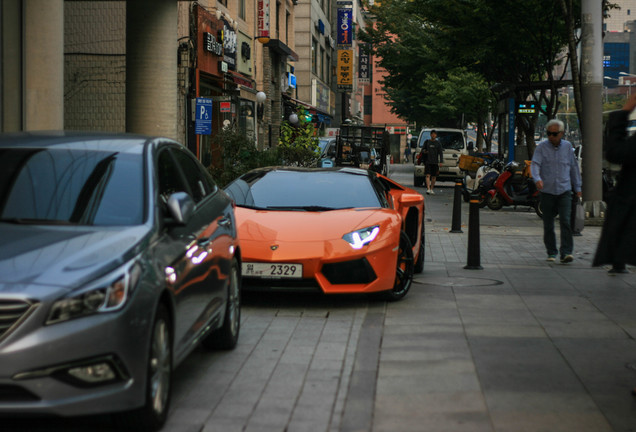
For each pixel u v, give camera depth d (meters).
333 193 8.66
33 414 3.72
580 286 9.05
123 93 17.83
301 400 4.81
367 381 5.20
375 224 7.84
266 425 4.36
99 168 4.85
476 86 43.38
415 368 5.52
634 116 13.96
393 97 53.72
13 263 3.93
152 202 4.68
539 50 26.05
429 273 10.08
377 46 43.31
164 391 4.37
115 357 3.86
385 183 9.89
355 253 7.52
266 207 8.44
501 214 19.45
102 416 4.53
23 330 3.68
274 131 35.38
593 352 5.99
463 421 4.43
